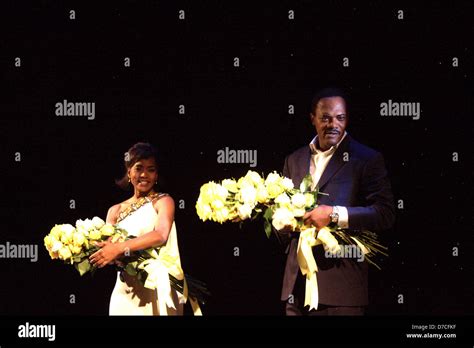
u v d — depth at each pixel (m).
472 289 4.67
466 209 4.66
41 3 5.02
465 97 4.62
